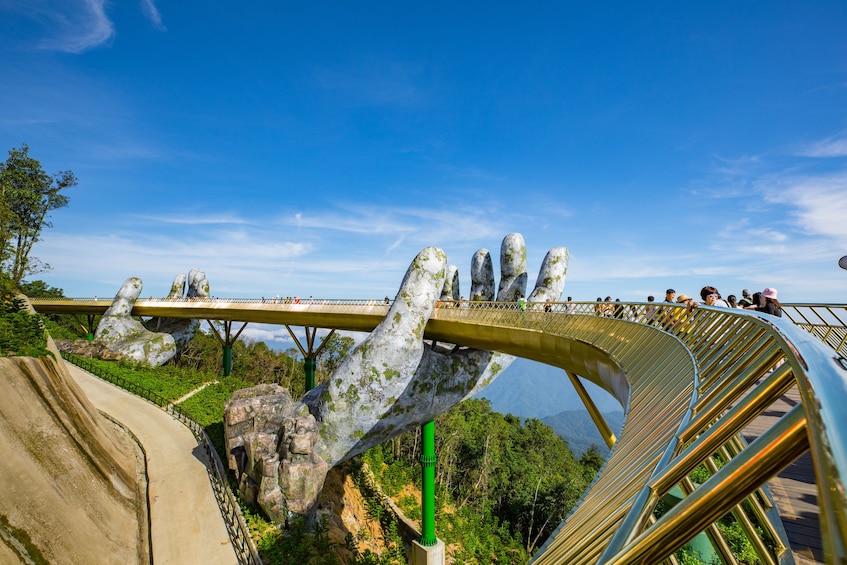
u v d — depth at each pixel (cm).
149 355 5716
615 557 317
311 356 4706
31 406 2022
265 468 2594
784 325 475
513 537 5616
